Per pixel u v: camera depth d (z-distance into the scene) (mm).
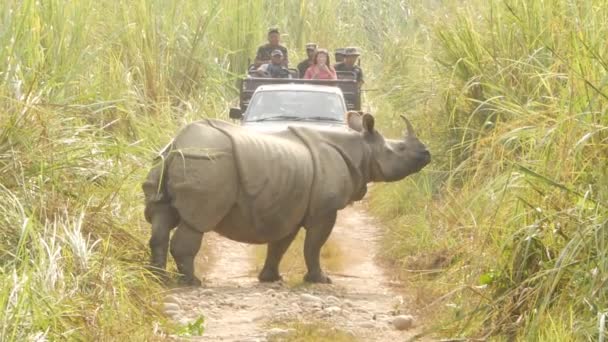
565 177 23141
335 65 56781
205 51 53531
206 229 28469
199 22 52781
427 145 39688
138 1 49375
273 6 68938
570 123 22922
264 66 53094
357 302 27781
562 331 20578
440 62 38750
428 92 42000
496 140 25406
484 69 36125
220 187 28328
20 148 27422
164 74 49125
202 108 49125
